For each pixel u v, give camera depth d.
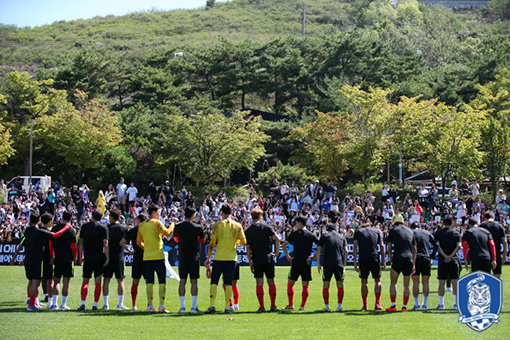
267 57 66.38
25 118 49.09
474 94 61.03
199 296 14.75
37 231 11.52
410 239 11.83
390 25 116.12
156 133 48.22
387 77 63.59
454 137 40.03
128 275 19.47
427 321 10.28
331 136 43.91
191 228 11.36
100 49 119.31
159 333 9.01
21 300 13.14
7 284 16.02
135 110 52.00
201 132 43.41
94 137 43.50
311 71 65.50
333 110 56.34
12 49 117.62
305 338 8.70
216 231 11.43
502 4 171.50
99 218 11.86
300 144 52.00
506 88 52.25
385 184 35.22
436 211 30.42
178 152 44.00
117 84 61.50
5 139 43.28
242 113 44.88
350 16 153.88
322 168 46.72
